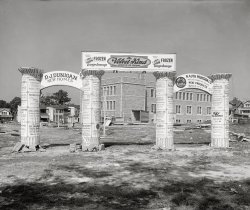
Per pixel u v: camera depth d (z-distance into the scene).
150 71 21.69
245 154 19.41
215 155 19.05
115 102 72.31
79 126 60.88
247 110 109.94
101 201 9.23
